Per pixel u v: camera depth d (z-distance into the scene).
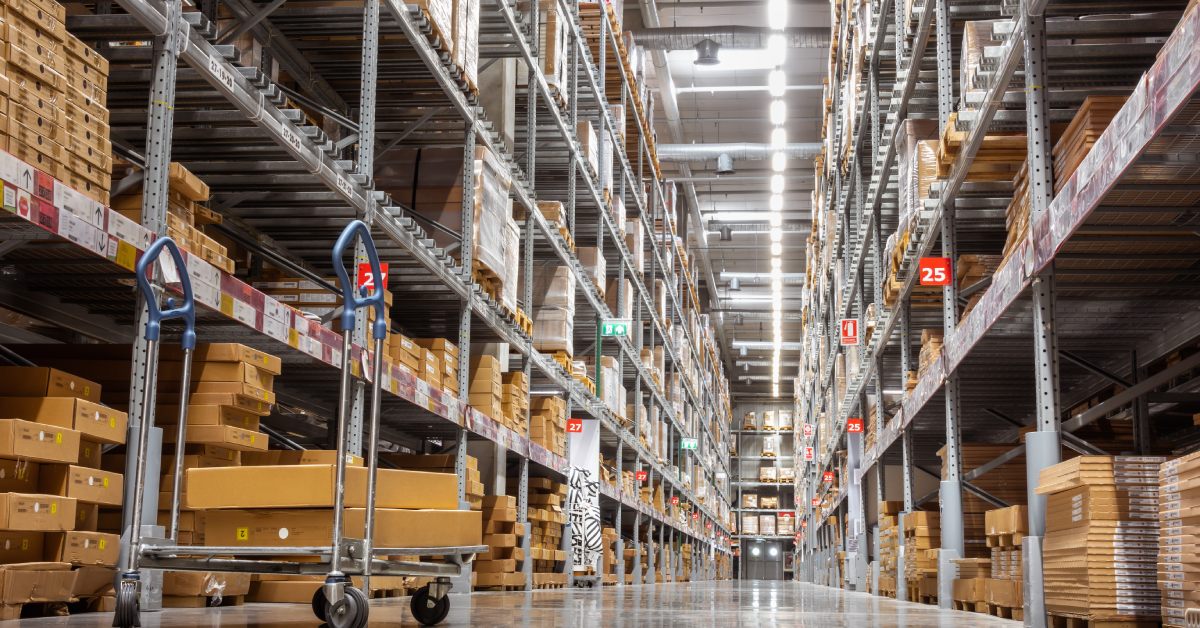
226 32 6.64
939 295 9.20
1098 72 6.20
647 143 17.12
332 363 5.65
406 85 8.12
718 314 36.53
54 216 3.41
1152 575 4.08
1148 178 4.32
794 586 19.08
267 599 5.39
